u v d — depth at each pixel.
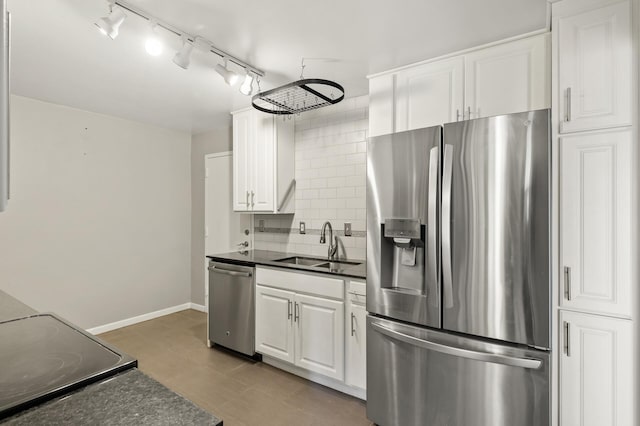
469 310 1.68
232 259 3.04
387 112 2.34
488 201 1.62
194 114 3.56
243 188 3.40
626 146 1.39
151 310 4.03
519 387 1.57
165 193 4.17
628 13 1.39
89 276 3.48
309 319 2.54
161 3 1.65
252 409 2.23
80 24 1.84
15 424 0.69
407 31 1.90
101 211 3.57
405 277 1.95
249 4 1.66
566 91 1.50
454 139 1.71
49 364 0.95
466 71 2.05
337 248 3.12
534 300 1.53
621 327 1.39
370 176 2.01
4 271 2.96
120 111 3.45
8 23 0.55
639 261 1.37
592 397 1.45
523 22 1.80
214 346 3.25
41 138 3.14
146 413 0.73
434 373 1.79
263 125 3.24
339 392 2.45
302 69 2.40
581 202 1.47
